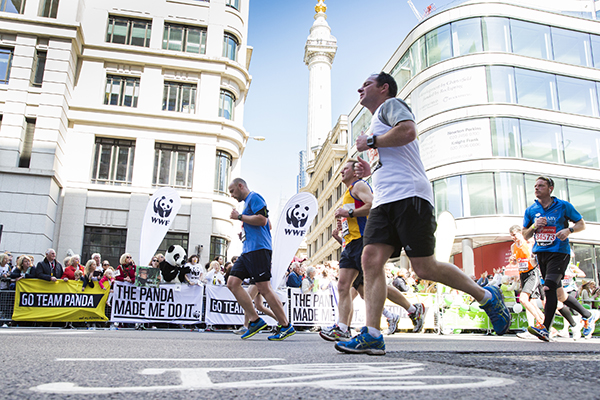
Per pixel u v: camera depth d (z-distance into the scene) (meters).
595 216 23.92
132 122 22.80
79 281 9.48
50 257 9.48
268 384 1.48
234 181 5.77
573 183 23.81
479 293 2.78
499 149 23.03
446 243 12.29
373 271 2.77
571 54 25.83
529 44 25.12
